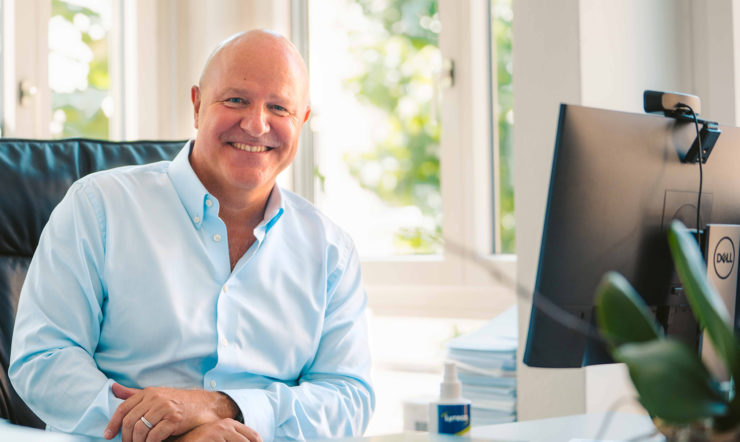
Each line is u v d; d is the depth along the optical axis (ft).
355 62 8.96
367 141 8.88
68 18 8.80
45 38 8.52
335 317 5.27
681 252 2.12
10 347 5.05
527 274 6.34
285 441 4.43
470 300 7.70
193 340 4.71
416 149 8.57
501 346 6.37
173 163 5.12
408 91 8.61
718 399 1.96
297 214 5.38
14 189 5.24
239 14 9.02
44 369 4.37
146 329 4.67
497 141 7.88
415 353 8.13
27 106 8.33
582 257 3.43
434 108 8.11
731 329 2.05
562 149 3.35
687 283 2.12
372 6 8.84
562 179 3.36
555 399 6.05
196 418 3.94
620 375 6.17
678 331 3.76
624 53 6.32
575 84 6.02
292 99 5.06
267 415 4.25
